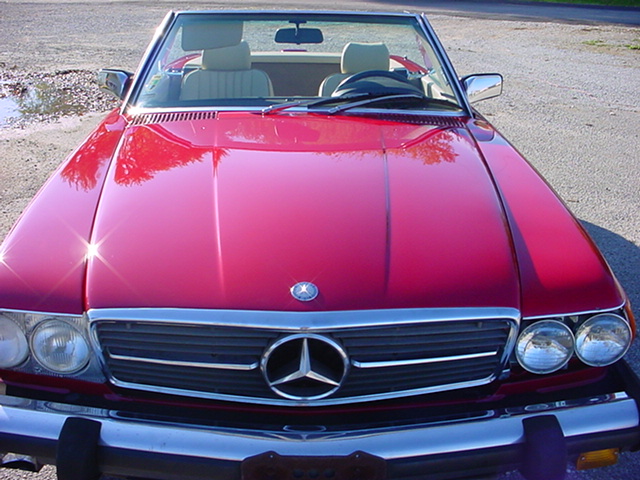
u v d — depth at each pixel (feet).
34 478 7.54
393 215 6.80
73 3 56.13
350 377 5.97
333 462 5.68
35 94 23.90
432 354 6.04
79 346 5.91
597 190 16.87
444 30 49.21
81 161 8.04
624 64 36.70
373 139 8.70
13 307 5.85
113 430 5.77
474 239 6.53
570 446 6.00
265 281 5.90
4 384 6.18
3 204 14.06
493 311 5.95
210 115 9.61
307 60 13.11
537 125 23.09
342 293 5.83
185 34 10.94
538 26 53.21
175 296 5.83
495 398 6.27
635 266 12.68
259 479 5.72
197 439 5.73
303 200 6.96
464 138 9.00
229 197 7.00
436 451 5.80
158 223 6.58
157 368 6.03
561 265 6.34
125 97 10.53
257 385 5.99
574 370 6.33
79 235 6.44
